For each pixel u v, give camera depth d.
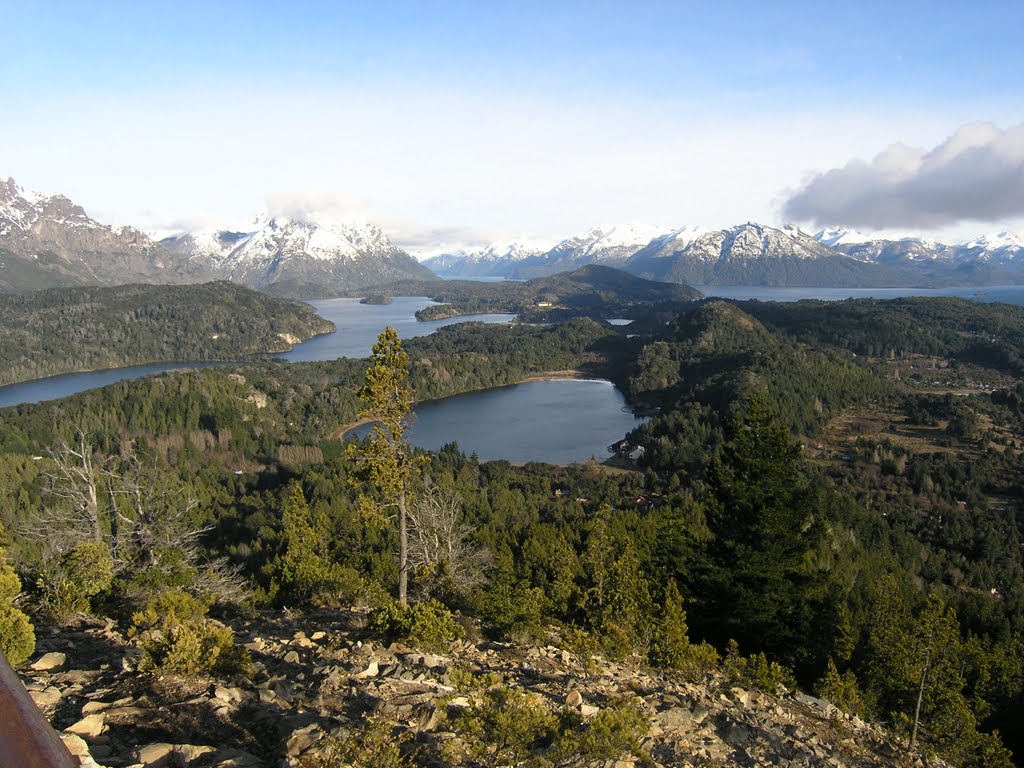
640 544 42.84
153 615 14.86
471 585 27.62
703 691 16.41
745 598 25.31
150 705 9.55
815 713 17.88
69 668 11.89
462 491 79.25
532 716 9.16
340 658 13.66
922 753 17.12
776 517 25.27
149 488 28.58
